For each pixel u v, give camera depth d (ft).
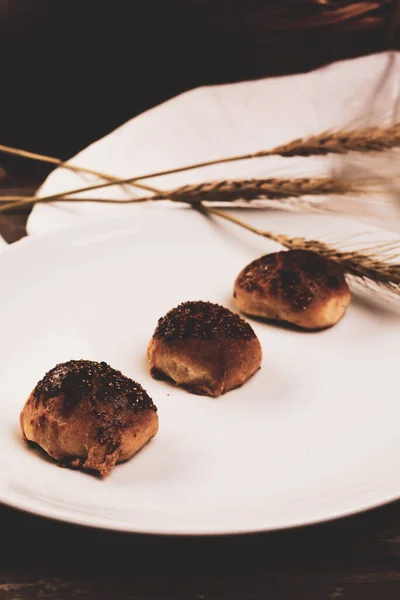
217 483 1.57
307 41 2.95
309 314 1.90
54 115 3.18
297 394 1.76
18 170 2.73
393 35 2.72
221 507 1.52
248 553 1.50
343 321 1.94
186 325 1.78
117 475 1.57
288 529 1.47
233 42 2.99
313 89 2.68
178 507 1.52
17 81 3.16
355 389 1.78
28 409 1.60
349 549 1.51
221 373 1.74
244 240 2.15
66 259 2.01
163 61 3.12
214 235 2.14
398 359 1.85
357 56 2.90
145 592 1.45
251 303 1.94
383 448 1.65
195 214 2.16
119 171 2.42
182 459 1.61
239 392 1.76
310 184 2.09
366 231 2.19
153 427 1.62
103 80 3.17
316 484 1.58
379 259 2.08
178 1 2.97
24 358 1.80
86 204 2.29
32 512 1.45
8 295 1.90
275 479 1.59
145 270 2.04
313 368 1.82
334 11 2.60
